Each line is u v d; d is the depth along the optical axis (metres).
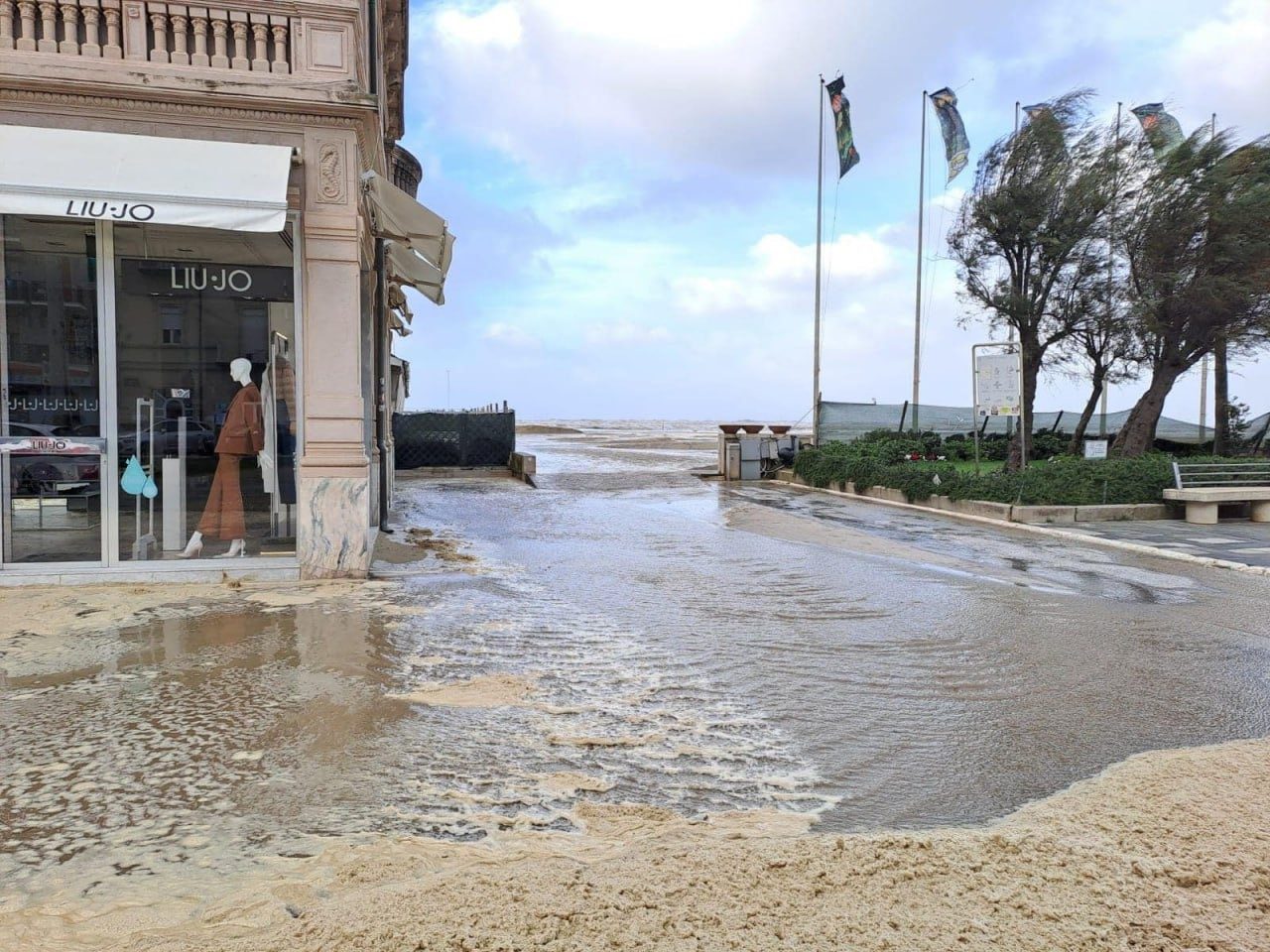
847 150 23.95
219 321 7.99
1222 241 18.97
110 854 2.99
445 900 2.69
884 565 9.73
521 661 5.53
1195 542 11.90
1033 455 23.78
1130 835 3.30
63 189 6.91
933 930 2.63
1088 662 5.93
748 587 8.27
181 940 2.47
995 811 3.58
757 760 4.08
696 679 5.30
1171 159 19.47
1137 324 19.84
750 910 2.70
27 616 6.46
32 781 3.56
